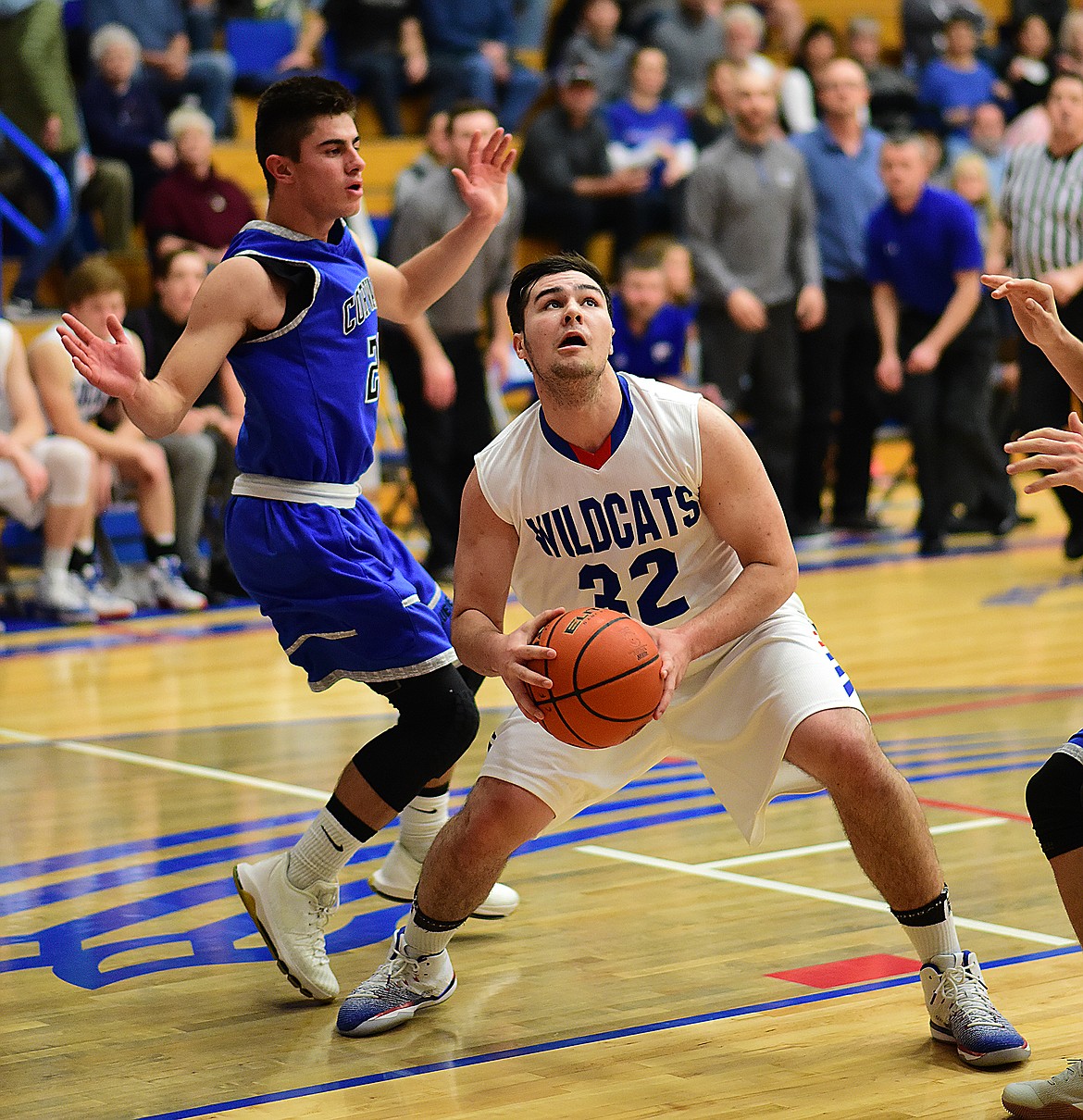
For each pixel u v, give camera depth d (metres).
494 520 4.57
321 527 4.84
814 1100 4.01
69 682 10.18
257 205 16.28
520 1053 4.38
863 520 16.05
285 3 18.83
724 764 4.53
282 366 4.81
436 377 12.26
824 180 14.91
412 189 12.11
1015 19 21.16
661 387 4.46
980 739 8.09
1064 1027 4.42
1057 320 4.32
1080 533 13.47
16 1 14.64
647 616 4.61
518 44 19.62
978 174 16.48
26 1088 4.21
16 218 14.55
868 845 4.29
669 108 17.66
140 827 6.85
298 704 9.45
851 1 21.80
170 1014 4.78
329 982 4.83
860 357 15.38
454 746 4.89
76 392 12.26
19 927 5.61
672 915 5.58
